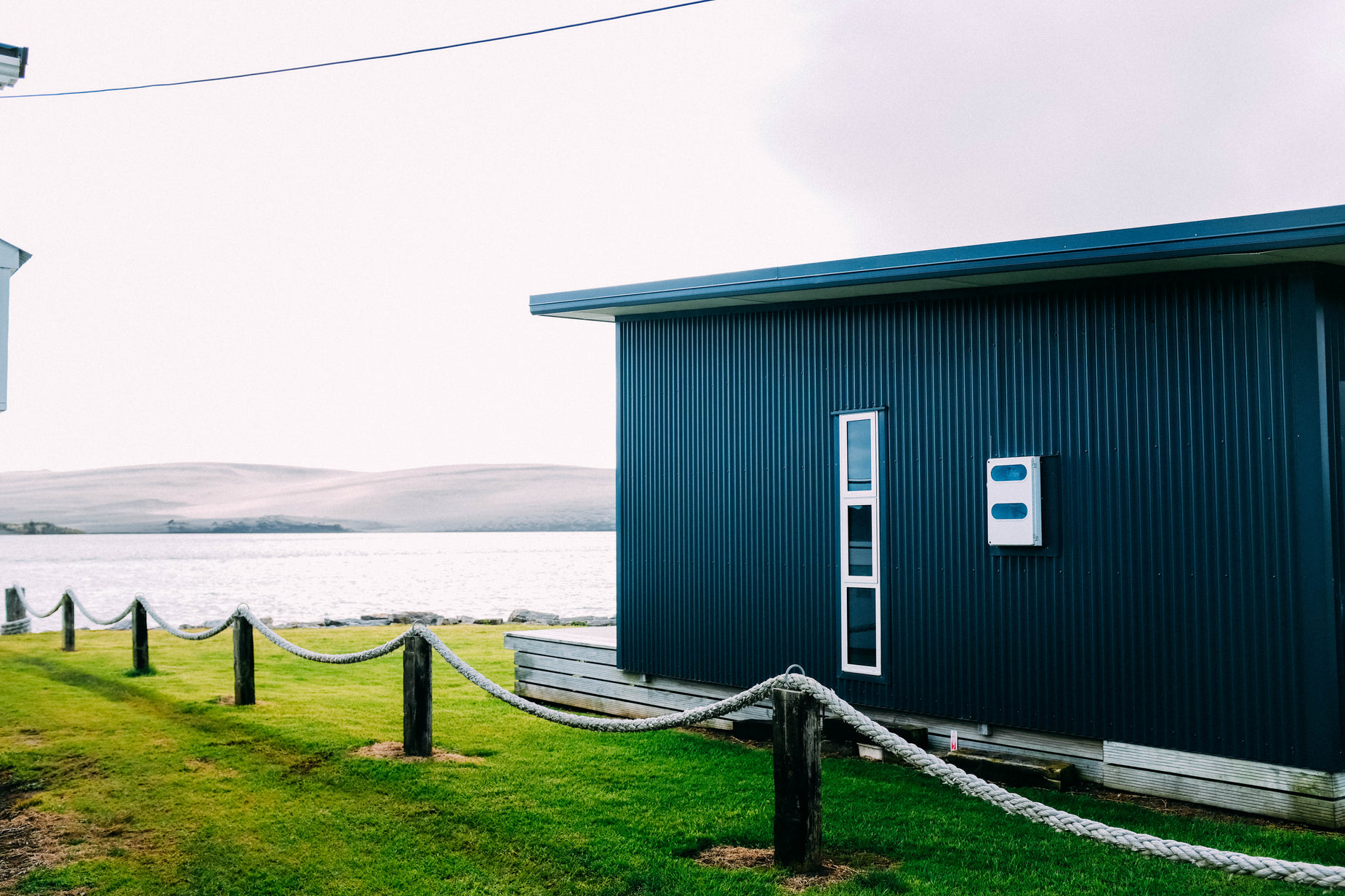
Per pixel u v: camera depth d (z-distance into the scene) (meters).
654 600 10.77
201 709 10.68
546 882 5.86
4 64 10.69
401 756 8.62
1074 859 6.16
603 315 11.16
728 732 9.91
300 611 31.56
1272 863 4.43
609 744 9.23
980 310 8.42
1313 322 6.85
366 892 5.77
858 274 8.38
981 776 8.09
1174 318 7.42
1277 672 6.90
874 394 9.06
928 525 8.68
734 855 6.25
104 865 6.21
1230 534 7.12
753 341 10.02
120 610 31.62
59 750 8.98
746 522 9.99
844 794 7.61
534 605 34.00
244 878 5.99
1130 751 7.57
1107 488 7.68
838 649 9.25
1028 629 8.07
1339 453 7.03
